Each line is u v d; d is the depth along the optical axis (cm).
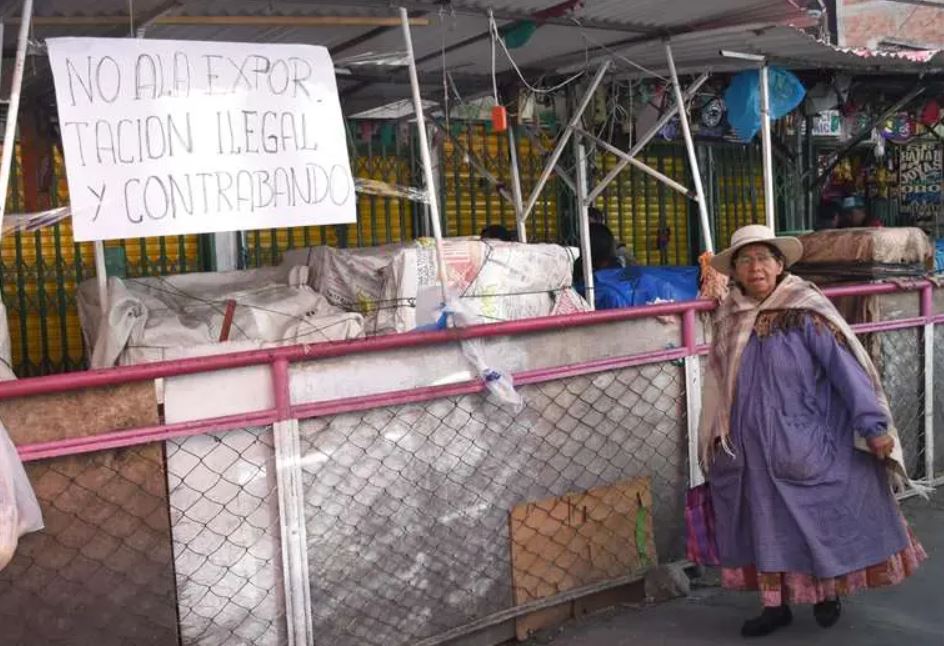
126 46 326
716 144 901
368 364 360
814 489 373
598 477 435
